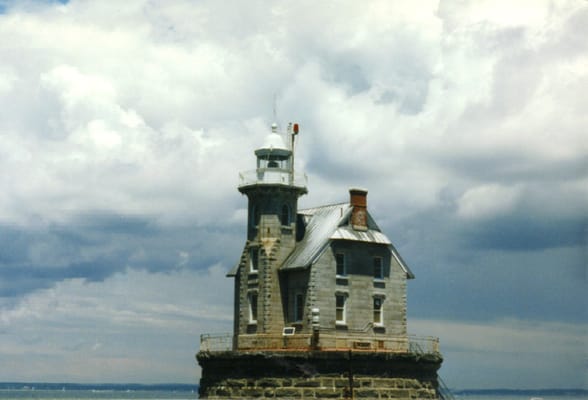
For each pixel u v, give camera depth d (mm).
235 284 94500
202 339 87500
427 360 85000
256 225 89250
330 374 80062
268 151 89688
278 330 86312
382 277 88688
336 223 87250
